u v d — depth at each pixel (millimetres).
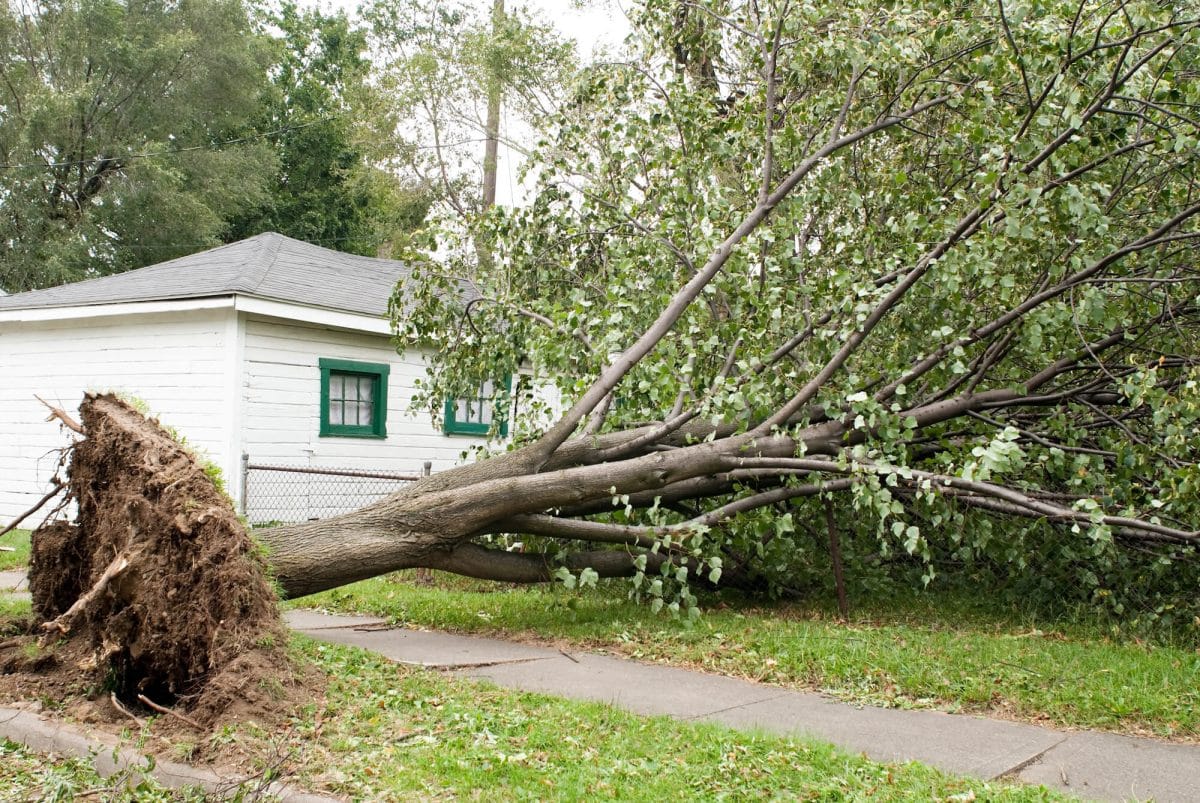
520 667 6270
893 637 6922
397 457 14422
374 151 28984
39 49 28703
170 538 5305
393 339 10062
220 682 4891
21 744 4883
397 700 5188
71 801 4098
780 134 8523
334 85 37812
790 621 7707
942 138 8156
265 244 15281
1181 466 6730
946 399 8039
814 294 7941
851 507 8641
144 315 13016
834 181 8414
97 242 28156
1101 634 7219
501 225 9391
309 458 13141
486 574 7648
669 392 7488
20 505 14094
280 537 6797
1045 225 7102
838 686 5910
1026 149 6836
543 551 8016
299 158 35875
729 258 7926
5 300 14828
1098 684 5645
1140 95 7000
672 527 7336
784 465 7113
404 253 9492
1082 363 7715
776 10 8078
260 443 12516
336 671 5699
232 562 5180
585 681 5906
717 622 7570
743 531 7941
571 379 8086
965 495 7281
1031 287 7914
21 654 5762
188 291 12305
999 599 8508
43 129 27078
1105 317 7230
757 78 9312
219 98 30781
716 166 9234
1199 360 7023
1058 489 8383
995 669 6027
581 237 9562
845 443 7531
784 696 5703
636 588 7441
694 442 8273
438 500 7176
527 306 9453
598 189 9484
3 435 14367
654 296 8500
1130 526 6328
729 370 7812
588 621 7766
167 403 12727
